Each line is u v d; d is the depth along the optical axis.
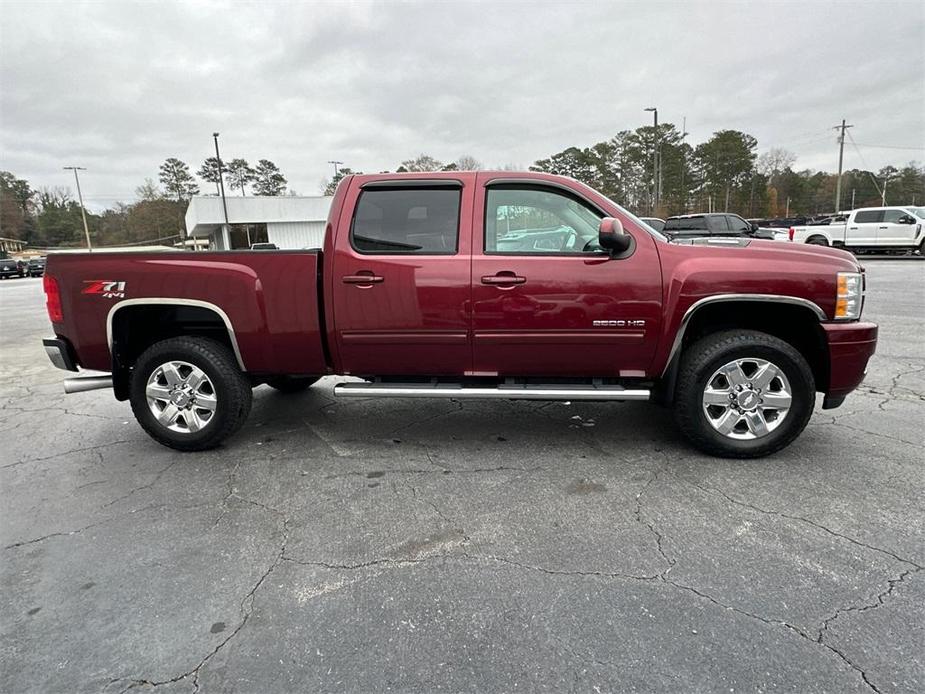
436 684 1.88
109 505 3.24
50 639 2.14
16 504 3.27
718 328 3.76
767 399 3.53
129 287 3.83
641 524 2.86
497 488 3.32
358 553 2.67
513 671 1.92
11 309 15.79
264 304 3.76
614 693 1.82
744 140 67.00
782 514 2.92
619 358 3.61
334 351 3.80
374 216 3.71
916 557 2.51
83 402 5.61
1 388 6.28
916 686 1.82
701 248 3.54
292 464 3.77
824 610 2.18
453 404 5.07
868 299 10.84
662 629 2.10
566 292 3.51
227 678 1.93
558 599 2.29
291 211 42.56
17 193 105.81
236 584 2.46
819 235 22.27
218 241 46.81
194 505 3.21
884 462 3.54
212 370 3.86
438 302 3.60
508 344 3.62
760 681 1.85
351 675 1.93
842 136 53.59
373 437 4.25
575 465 3.62
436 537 2.80
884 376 5.54
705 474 3.43
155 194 88.88
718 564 2.50
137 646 2.09
